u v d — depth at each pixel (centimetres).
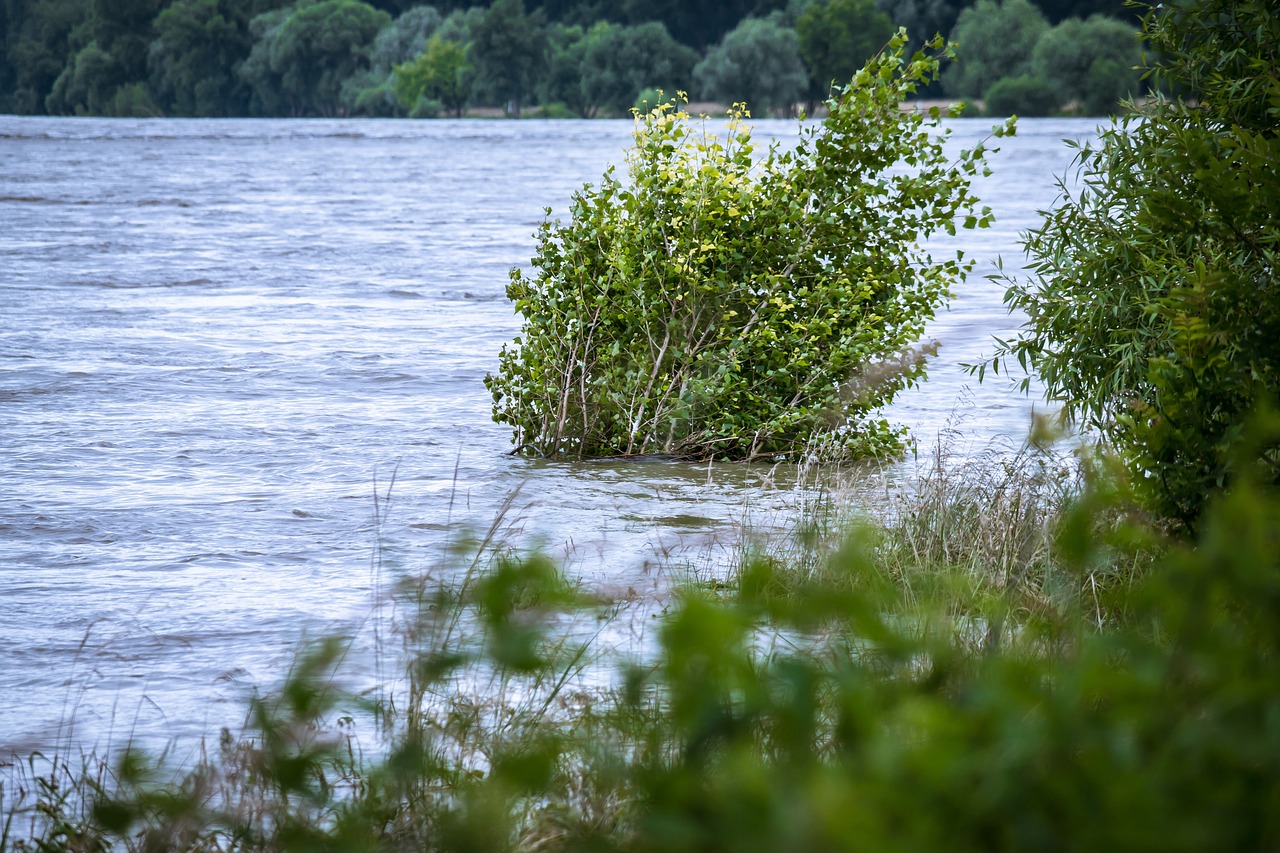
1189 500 1764
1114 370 3269
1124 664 1112
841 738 845
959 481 3250
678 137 4391
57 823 1550
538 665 915
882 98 4306
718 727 848
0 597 2808
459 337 7500
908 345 4469
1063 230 3447
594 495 3816
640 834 953
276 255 12469
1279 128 3042
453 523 3462
